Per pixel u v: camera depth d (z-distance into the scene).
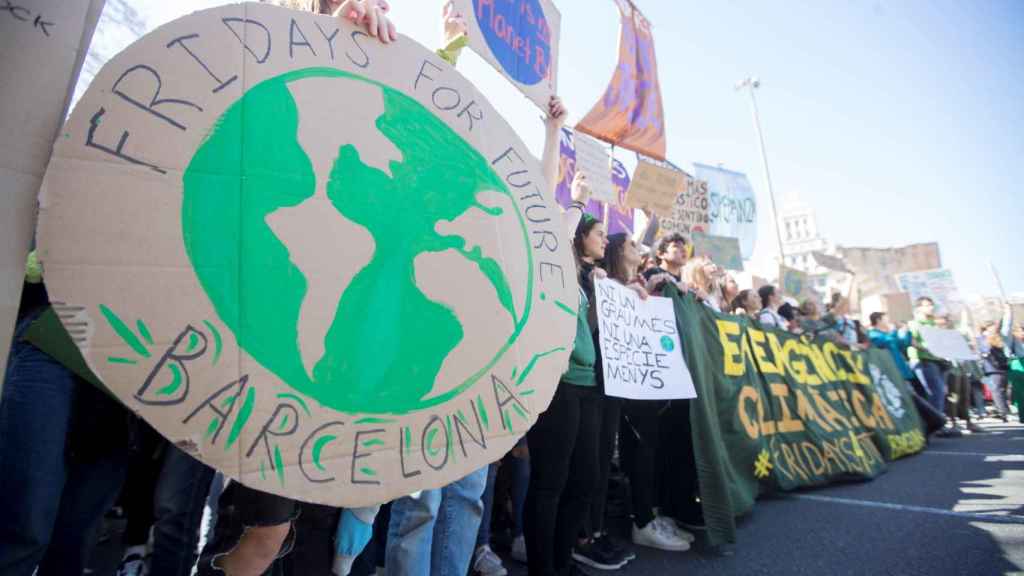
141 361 0.80
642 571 2.41
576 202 2.46
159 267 0.84
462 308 1.18
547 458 2.02
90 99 0.83
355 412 0.98
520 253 1.34
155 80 0.89
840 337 5.21
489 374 1.18
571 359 2.07
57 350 1.14
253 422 0.87
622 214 5.45
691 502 3.05
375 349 1.03
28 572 1.09
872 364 5.55
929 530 2.83
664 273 3.28
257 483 0.85
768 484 3.51
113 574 2.39
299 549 2.20
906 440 5.26
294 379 0.92
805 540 2.75
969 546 2.57
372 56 1.21
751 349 3.83
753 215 8.17
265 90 1.02
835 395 4.60
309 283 0.98
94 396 1.27
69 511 1.33
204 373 0.84
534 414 1.24
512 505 2.87
